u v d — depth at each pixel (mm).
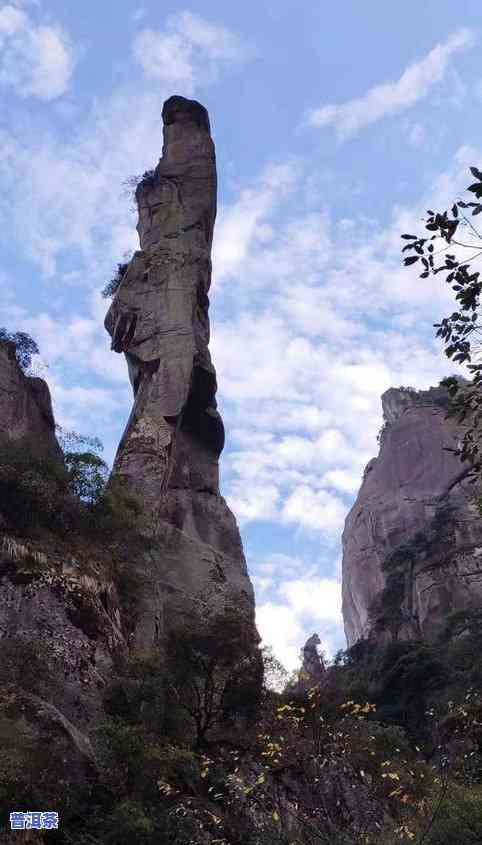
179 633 30141
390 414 111500
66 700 28391
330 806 17766
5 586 31500
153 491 44594
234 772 24250
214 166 58781
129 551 38562
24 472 35469
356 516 101250
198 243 54969
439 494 94438
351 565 98438
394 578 84000
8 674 27484
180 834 21781
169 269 53312
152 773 24172
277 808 18219
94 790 24281
